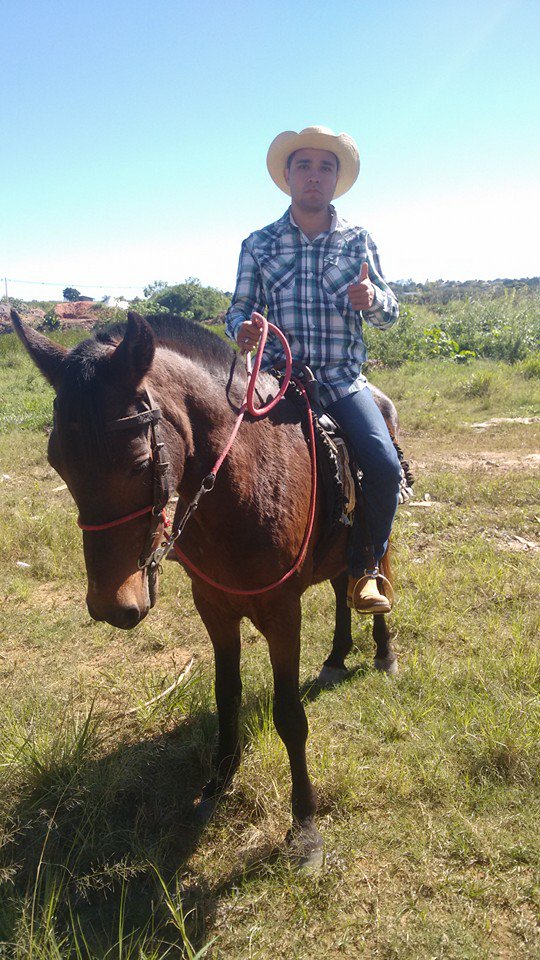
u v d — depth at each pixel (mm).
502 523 6219
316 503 2756
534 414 11805
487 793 2914
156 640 4379
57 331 30328
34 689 3711
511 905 2412
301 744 2689
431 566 5109
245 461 2434
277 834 2771
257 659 4051
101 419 1901
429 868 2574
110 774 2988
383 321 3049
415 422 11180
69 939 2332
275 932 2357
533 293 28891
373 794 2949
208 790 3010
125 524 1991
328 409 3047
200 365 2473
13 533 5891
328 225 3102
